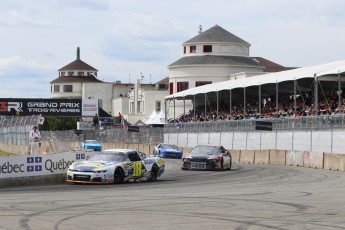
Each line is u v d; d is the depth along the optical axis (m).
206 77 105.94
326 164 43.16
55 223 14.88
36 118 59.53
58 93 151.00
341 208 18.12
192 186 27.23
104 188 25.98
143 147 78.75
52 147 55.34
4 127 72.38
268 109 70.06
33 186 27.80
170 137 75.69
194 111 83.12
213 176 34.91
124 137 83.44
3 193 23.38
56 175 30.34
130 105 129.38
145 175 30.62
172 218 15.85
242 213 16.92
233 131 62.28
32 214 16.50
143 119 118.31
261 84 64.62
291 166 47.06
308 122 49.62
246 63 107.94
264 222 15.24
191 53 110.12
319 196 21.88
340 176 34.34
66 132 91.12
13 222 15.01
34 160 29.20
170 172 39.16
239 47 110.50
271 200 20.38
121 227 14.34
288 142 52.62
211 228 14.30
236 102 85.06
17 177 28.17
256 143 57.94
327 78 57.59
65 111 104.00
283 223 15.10
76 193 23.14
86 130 88.81
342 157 40.97
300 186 26.97
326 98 60.75
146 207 18.22
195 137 70.12
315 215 16.55
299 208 18.09
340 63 58.62
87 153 32.56
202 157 41.09
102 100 141.88
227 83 77.12
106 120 106.50
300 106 63.94
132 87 145.38
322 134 47.50
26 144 61.50
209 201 20.00
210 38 109.38
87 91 141.12
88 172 28.59
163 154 63.09
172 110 110.50
